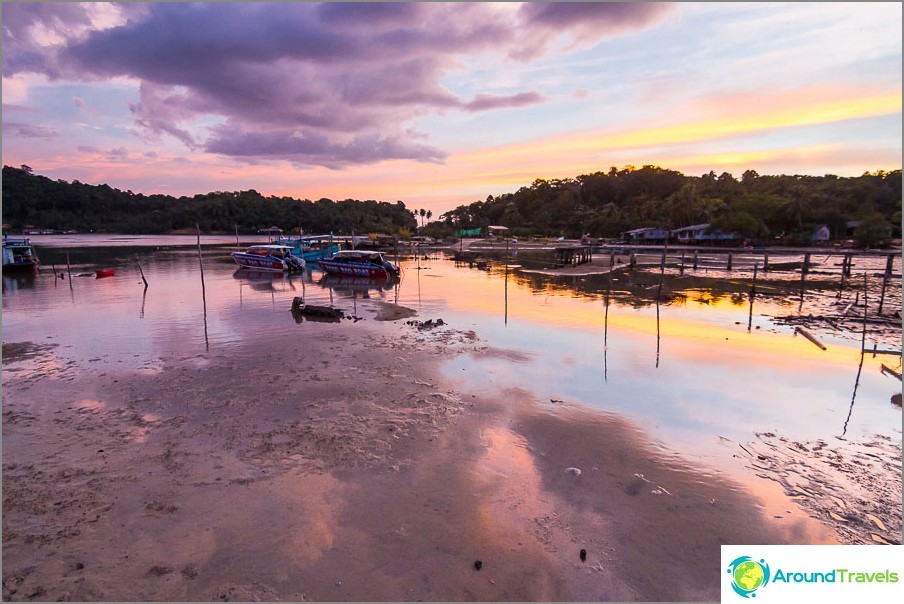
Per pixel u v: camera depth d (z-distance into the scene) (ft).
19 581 17.24
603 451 27.71
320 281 115.85
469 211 464.65
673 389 38.37
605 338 54.39
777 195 251.19
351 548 19.17
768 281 112.27
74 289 97.45
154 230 465.88
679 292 93.56
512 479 24.44
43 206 468.34
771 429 31.22
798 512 21.94
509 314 69.97
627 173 391.04
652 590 17.28
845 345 52.21
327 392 36.83
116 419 31.83
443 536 19.93
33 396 36.22
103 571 17.85
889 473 25.59
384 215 493.77
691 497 23.09
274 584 17.30
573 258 158.61
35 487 23.36
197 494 22.88
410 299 85.61
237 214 463.42
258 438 28.86
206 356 47.24
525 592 17.10
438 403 34.65
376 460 26.20
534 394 36.86
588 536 20.08
